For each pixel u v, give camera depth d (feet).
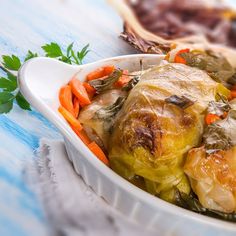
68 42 2.49
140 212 1.87
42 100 1.90
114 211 1.93
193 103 1.88
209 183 1.83
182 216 1.80
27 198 1.86
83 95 2.02
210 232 1.83
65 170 1.98
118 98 1.99
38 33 2.49
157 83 1.92
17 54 2.35
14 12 2.54
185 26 1.84
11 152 1.97
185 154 1.86
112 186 1.85
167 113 1.86
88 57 2.43
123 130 1.87
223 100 1.99
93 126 1.95
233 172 1.83
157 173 1.85
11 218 1.79
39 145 2.03
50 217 1.84
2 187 1.86
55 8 2.62
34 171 1.94
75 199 1.92
